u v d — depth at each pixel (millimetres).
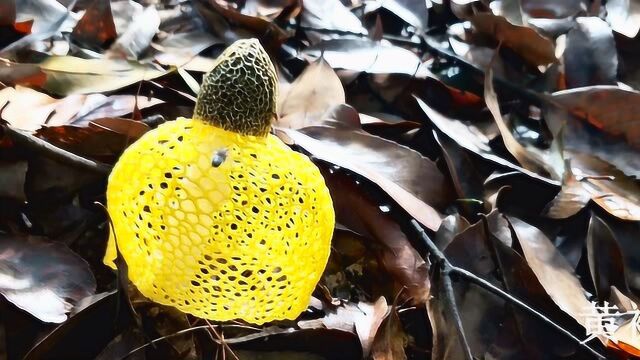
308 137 382
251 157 280
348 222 368
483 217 361
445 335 334
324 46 473
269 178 285
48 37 417
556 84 480
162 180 285
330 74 420
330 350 332
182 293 295
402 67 466
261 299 298
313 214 297
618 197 418
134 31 429
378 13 521
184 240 288
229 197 281
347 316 333
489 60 487
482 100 458
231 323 323
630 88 483
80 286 308
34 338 298
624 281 387
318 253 300
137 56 422
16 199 331
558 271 377
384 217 366
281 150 292
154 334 313
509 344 348
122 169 288
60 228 342
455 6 512
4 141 331
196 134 282
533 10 519
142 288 299
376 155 383
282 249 293
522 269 364
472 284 355
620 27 525
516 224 393
